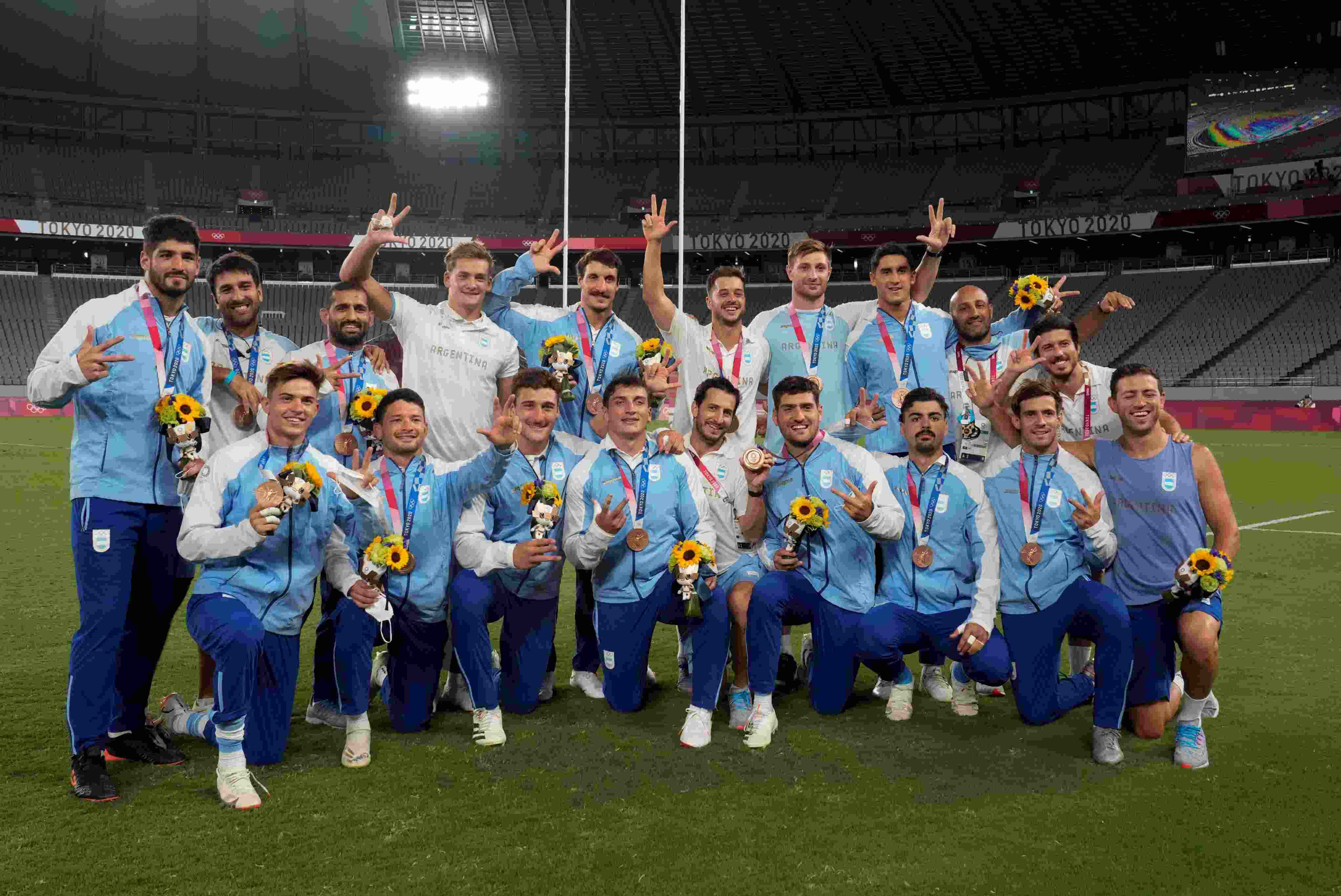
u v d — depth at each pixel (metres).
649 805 3.40
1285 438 25.16
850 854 3.01
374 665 4.97
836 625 4.38
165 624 3.94
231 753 3.46
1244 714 4.40
